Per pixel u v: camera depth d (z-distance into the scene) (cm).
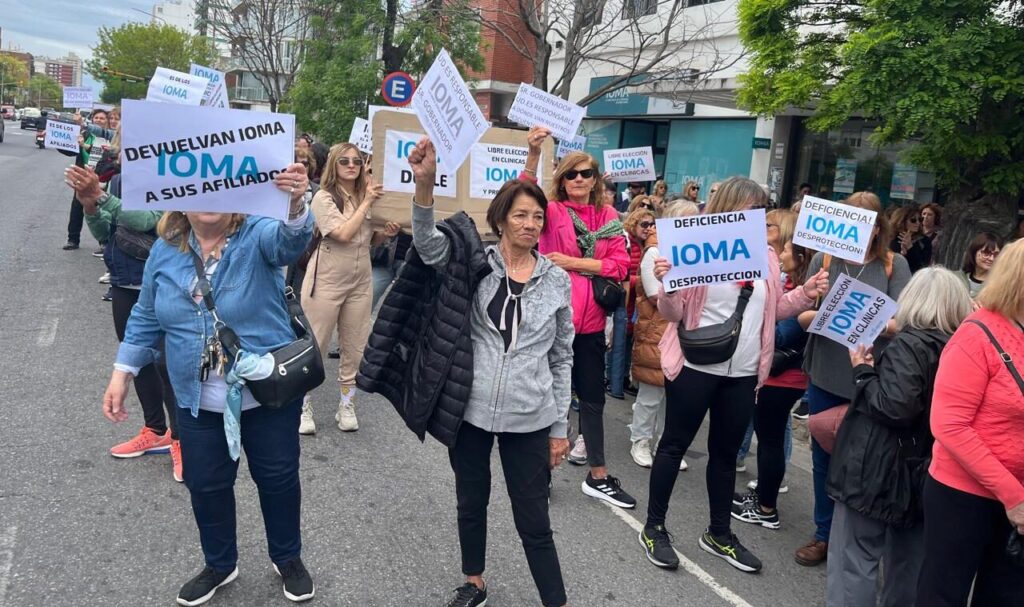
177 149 271
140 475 428
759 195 365
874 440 316
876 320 350
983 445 263
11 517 368
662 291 374
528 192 300
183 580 331
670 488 396
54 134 838
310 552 365
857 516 324
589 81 1672
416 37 1448
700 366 375
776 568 409
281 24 2588
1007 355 264
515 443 302
